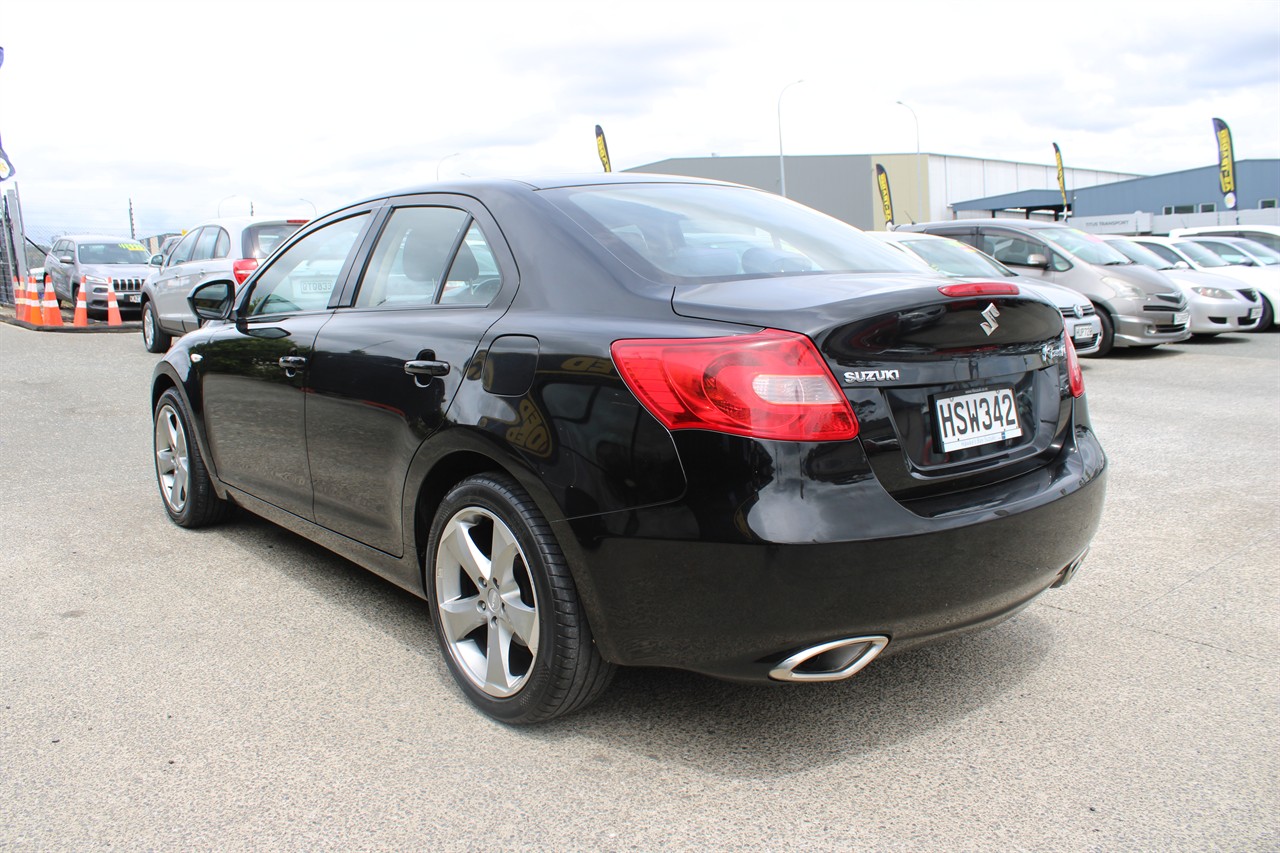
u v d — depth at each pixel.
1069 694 2.89
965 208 78.81
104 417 7.66
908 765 2.50
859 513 2.21
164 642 3.31
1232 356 11.90
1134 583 3.85
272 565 4.11
